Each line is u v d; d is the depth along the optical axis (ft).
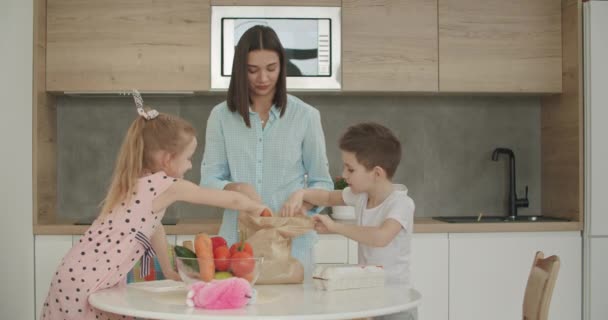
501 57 11.60
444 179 12.82
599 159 11.22
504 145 12.88
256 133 7.47
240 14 11.32
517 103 12.84
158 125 6.39
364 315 5.03
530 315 6.53
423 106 12.76
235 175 7.54
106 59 11.20
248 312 5.00
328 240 10.84
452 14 11.54
